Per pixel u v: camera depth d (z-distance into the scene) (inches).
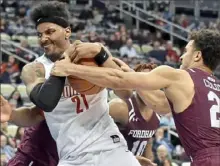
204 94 127.3
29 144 167.9
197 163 124.6
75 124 139.3
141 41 682.8
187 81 126.9
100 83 125.1
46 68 138.2
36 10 139.9
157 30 735.7
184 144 129.0
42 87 127.6
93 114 140.2
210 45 132.8
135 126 173.3
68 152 140.1
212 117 126.5
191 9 820.6
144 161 169.5
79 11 760.3
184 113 126.3
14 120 152.2
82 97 137.8
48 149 165.5
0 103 126.1
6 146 341.7
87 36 608.7
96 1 780.0
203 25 768.3
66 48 140.9
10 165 172.2
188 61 136.3
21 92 483.8
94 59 129.9
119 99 172.7
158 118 177.5
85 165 138.9
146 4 786.8
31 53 498.6
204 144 124.8
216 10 827.4
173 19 752.3
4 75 501.4
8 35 604.1
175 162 387.9
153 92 148.3
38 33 140.9
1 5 684.7
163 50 639.8
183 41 721.0
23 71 137.4
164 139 406.0
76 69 125.8
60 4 140.6
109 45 634.8
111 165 139.3
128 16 751.1
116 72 124.7
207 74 131.6
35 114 156.3
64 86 135.3
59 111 139.6
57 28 138.6
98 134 140.1
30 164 168.9
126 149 143.9
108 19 729.6
